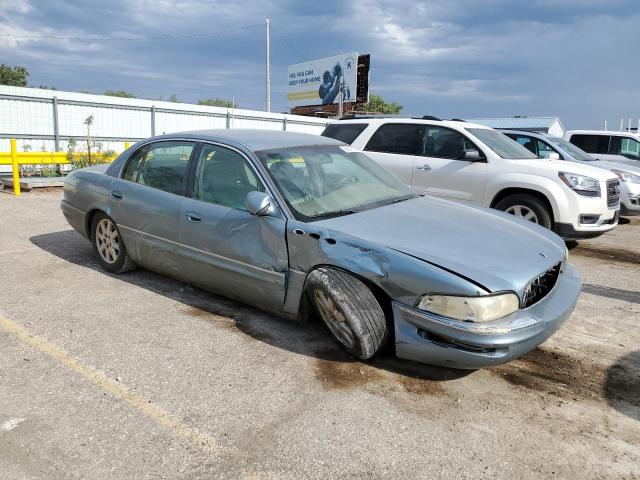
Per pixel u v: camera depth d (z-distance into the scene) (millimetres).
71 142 14703
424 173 7863
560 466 2660
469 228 3879
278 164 4234
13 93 16516
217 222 4250
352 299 3408
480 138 7617
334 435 2848
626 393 3395
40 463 2576
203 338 3990
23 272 5504
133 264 5344
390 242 3518
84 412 3002
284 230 3832
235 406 3098
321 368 3574
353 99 31688
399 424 2967
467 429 2947
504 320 3133
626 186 10047
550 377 3578
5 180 12055
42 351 3717
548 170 7039
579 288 3826
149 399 3150
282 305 3939
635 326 4535
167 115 20875
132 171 5191
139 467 2566
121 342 3891
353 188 4445
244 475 2531
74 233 7379
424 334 3260
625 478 2586
